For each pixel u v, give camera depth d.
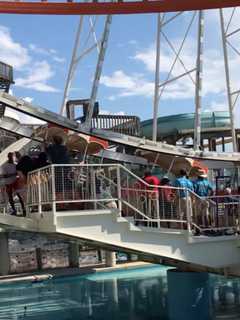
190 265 13.00
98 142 17.91
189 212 12.21
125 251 12.41
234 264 12.57
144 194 12.06
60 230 10.80
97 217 11.19
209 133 36.56
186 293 12.79
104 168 12.81
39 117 13.21
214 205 12.80
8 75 30.73
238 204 12.88
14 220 11.48
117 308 15.60
